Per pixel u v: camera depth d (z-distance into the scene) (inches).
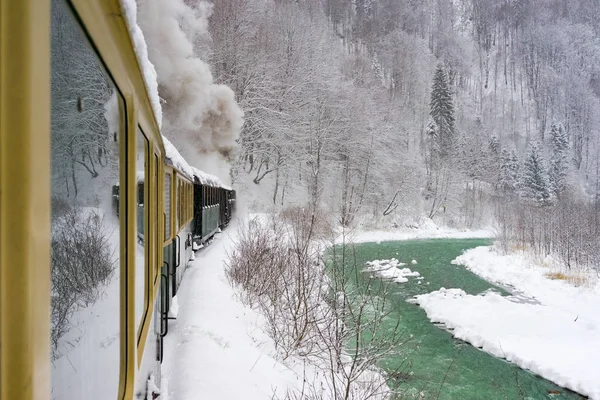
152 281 134.4
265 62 1489.9
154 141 146.0
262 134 1425.9
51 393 36.9
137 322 89.7
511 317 418.6
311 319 295.1
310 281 338.6
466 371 307.6
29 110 28.1
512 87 4170.8
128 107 73.9
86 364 48.6
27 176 28.0
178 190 318.7
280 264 368.2
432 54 3651.6
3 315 27.4
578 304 490.9
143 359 105.9
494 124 3201.3
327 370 260.1
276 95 1466.5
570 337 370.0
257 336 287.3
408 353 315.3
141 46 84.2
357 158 1316.4
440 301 471.5
